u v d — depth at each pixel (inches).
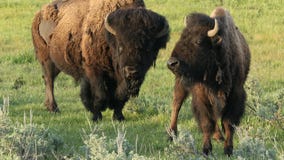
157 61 2175.2
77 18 1476.4
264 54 2242.9
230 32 1118.4
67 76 2005.4
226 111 1111.0
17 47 2502.5
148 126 1338.6
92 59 1412.4
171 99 1620.3
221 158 1025.5
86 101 1441.9
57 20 1562.5
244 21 2780.5
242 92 1123.3
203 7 3095.5
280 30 2613.2
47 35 1590.8
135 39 1310.3
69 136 1223.5
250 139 940.0
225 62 1076.5
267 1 3169.3
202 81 1085.8
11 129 973.2
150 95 1663.4
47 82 1604.3
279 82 1835.6
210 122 1099.3
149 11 1349.7
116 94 1409.9
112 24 1327.5
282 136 1197.1
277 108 1332.4
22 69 2149.4
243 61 1147.9
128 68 1307.8
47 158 979.9
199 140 1208.2
